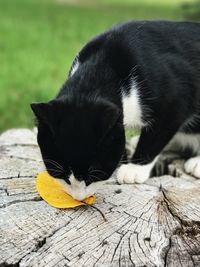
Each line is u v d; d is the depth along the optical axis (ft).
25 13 5.56
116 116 0.99
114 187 1.23
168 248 0.99
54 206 1.11
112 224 1.05
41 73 3.35
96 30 4.76
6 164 1.30
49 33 4.56
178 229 1.05
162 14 5.61
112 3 6.82
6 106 2.73
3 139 1.48
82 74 1.16
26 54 3.81
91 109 1.01
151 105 1.28
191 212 1.10
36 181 1.20
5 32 4.45
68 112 1.01
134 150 1.50
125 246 0.98
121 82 1.20
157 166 1.53
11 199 1.13
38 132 1.07
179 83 1.33
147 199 1.16
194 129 1.51
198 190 1.21
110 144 1.06
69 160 1.02
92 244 0.99
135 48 1.27
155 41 1.33
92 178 1.07
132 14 5.74
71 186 1.08
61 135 1.00
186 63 1.36
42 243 0.99
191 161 1.41
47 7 6.15
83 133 1.00
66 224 1.05
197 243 1.01
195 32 1.44
